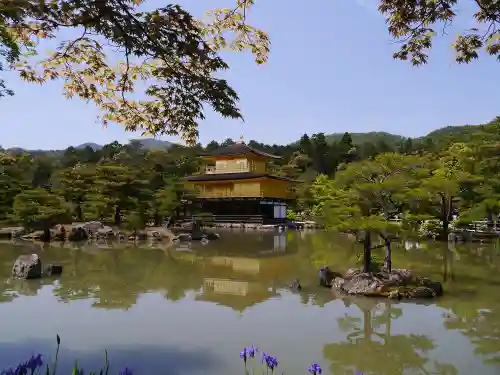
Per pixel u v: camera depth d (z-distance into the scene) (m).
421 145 78.69
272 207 52.59
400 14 5.84
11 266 18.52
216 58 5.08
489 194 26.56
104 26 4.42
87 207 35.09
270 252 25.19
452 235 29.00
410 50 6.50
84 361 7.67
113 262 20.61
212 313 11.16
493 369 7.55
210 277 16.73
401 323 10.38
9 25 4.61
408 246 26.34
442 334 9.51
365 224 13.28
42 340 8.90
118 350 8.30
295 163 75.25
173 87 5.75
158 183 46.94
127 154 67.56
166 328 9.77
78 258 21.83
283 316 10.90
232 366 7.50
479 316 10.98
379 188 13.82
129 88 6.05
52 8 4.18
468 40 6.25
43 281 15.47
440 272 17.50
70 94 6.25
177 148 67.19
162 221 39.25
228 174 54.38
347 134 87.06
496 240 28.67
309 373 7.22
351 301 12.59
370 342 8.88
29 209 29.09
